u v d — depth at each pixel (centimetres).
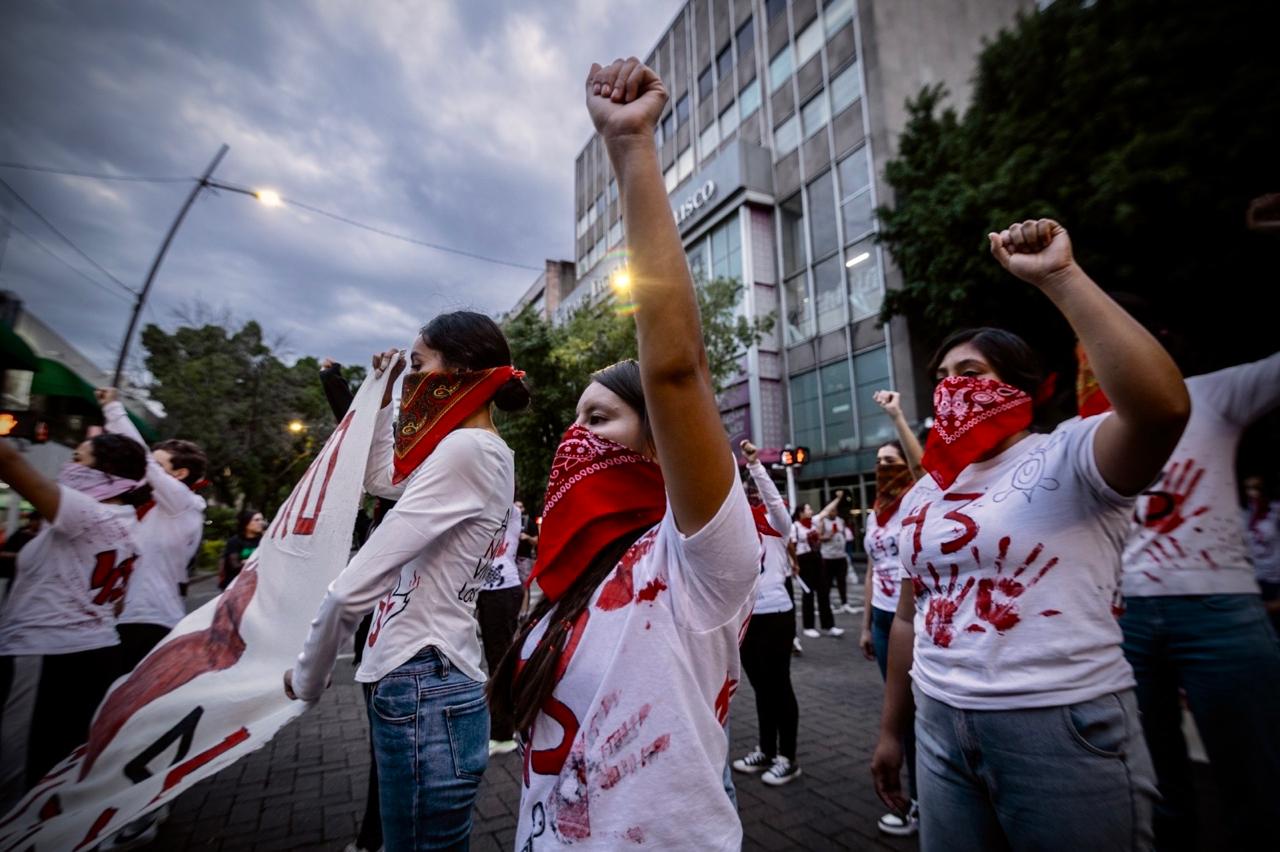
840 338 1822
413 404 184
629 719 92
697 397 92
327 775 380
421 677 163
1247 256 788
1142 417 114
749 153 2045
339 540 192
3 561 441
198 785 365
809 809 317
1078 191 939
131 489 310
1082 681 126
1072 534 132
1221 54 821
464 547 173
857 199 1781
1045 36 1046
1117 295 229
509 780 366
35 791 177
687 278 94
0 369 760
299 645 184
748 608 101
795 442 1953
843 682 561
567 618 103
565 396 1442
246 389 2377
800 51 1994
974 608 141
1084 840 121
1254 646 195
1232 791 195
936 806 147
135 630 309
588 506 110
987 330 170
